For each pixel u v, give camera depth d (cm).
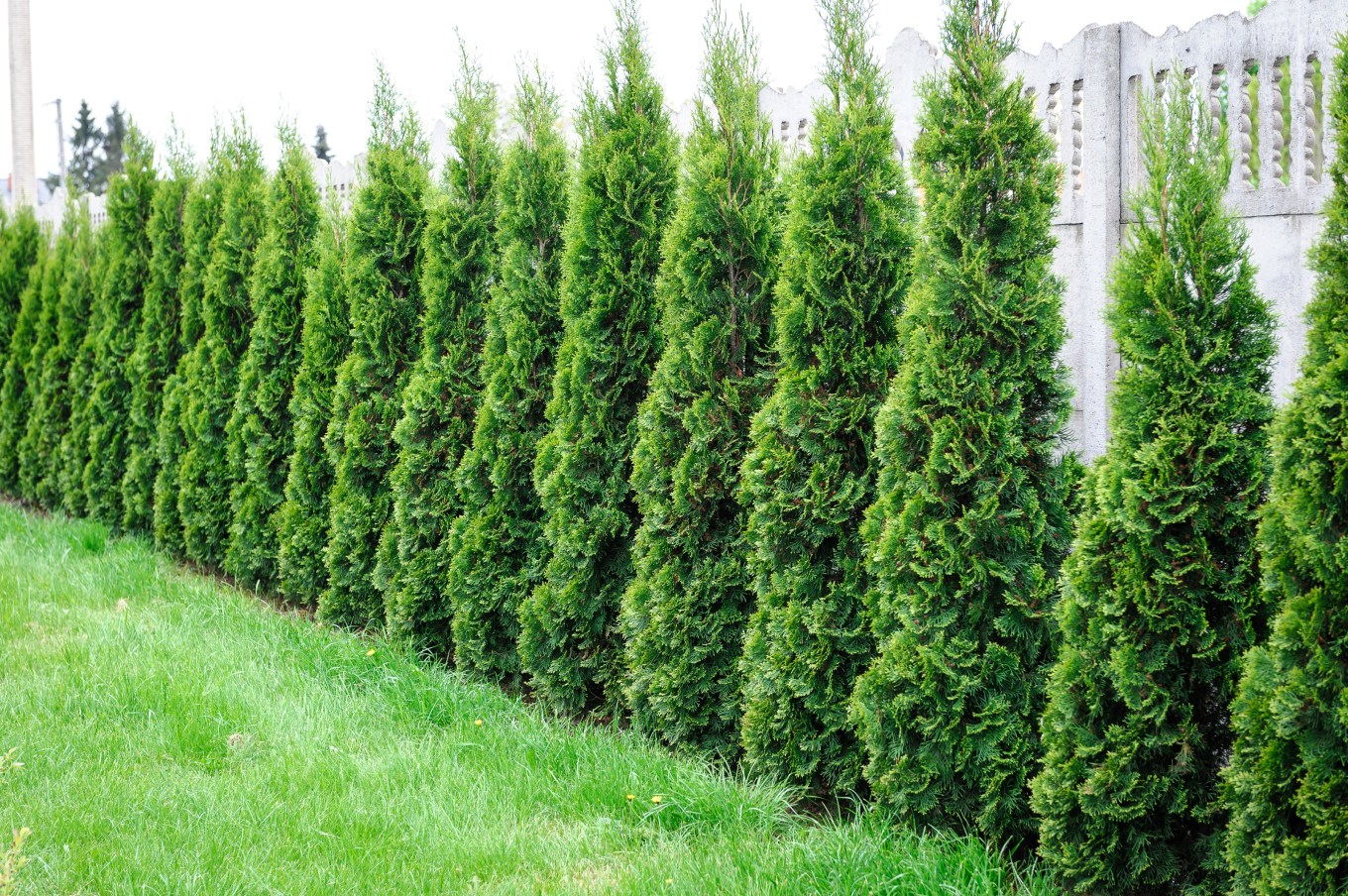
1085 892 357
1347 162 296
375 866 389
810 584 446
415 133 688
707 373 484
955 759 392
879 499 413
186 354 848
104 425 945
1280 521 305
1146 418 340
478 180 638
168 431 855
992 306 382
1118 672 340
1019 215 385
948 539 389
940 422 390
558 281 589
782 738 450
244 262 798
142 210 929
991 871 362
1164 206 342
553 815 436
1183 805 342
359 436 666
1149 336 343
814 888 360
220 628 652
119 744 488
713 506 490
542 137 600
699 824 416
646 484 502
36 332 1074
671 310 494
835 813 450
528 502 604
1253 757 310
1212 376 337
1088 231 574
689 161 494
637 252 539
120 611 683
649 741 507
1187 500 337
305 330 716
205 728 498
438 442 628
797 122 766
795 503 446
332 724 512
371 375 678
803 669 442
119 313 930
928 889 355
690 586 489
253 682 554
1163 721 341
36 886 371
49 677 555
